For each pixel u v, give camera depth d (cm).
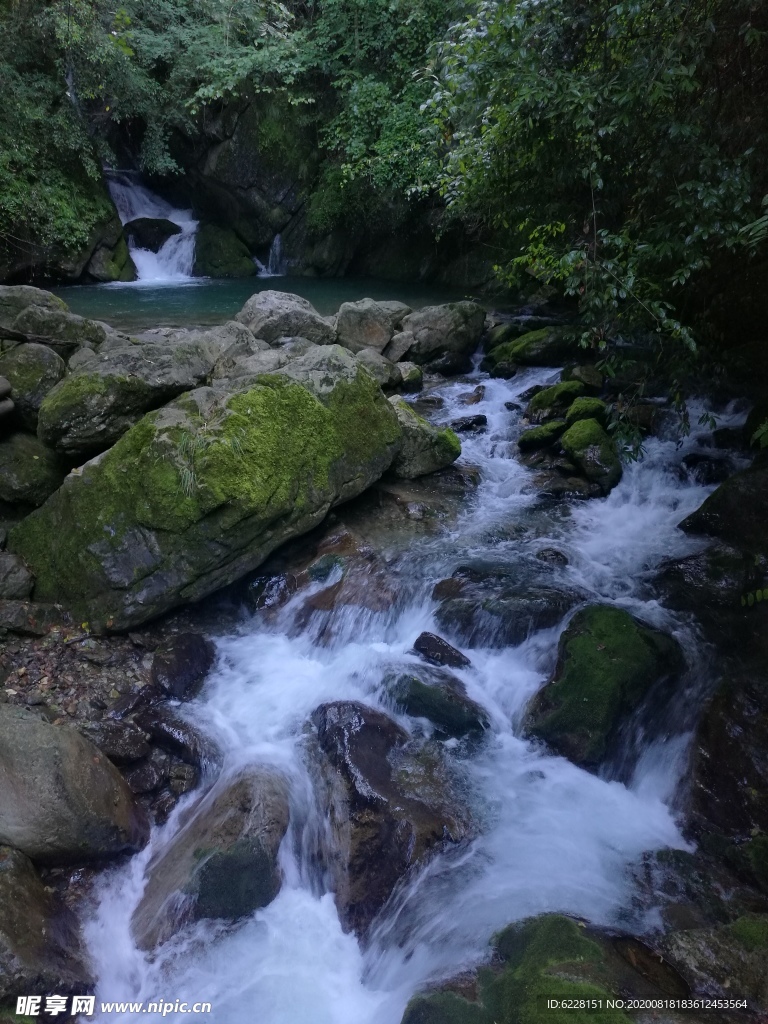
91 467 512
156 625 507
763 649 467
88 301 1273
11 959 283
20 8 1392
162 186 1848
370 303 956
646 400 789
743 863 351
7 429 579
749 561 536
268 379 552
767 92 532
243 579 543
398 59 1434
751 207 552
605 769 416
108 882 355
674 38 499
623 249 605
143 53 1542
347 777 389
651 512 641
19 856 330
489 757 415
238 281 1596
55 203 1421
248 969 328
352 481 600
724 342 762
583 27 549
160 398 573
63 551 507
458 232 1482
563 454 723
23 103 1397
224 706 447
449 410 847
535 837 372
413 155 1373
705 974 292
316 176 1684
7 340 615
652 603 510
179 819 387
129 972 325
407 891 344
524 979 280
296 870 364
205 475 482
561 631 483
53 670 454
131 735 412
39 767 342
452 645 496
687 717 432
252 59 1516
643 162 586
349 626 505
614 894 341
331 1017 313
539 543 595
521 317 1166
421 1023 273
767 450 652
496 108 604
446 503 658
